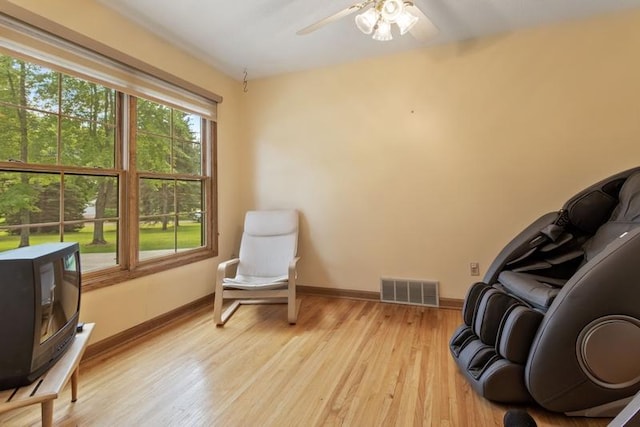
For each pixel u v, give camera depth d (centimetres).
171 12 228
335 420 147
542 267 209
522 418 133
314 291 339
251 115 360
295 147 344
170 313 268
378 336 236
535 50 262
